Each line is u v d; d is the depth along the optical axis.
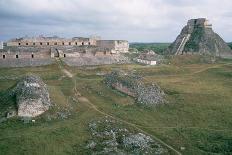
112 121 70.31
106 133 65.00
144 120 73.12
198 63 148.00
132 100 84.38
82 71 113.50
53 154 56.41
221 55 187.25
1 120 68.25
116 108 79.12
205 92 92.62
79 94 87.75
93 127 66.94
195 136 66.06
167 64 140.25
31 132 62.41
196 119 74.19
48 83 97.75
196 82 106.50
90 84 96.06
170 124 71.81
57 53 124.62
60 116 71.31
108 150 59.50
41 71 109.69
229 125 71.06
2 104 74.38
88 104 81.06
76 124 67.75
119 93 88.75
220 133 67.06
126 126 68.62
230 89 97.69
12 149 55.97
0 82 98.81
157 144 62.03
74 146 60.06
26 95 71.88
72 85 95.88
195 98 86.81
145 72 118.12
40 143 58.44
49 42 142.38
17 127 65.69
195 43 192.88
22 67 115.50
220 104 82.50
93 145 60.91
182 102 83.69
